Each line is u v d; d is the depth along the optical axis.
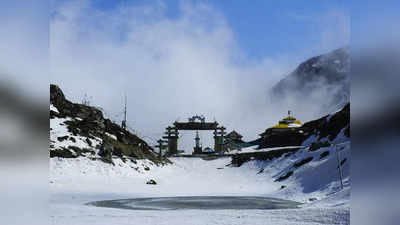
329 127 60.62
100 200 30.92
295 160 53.53
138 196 36.69
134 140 66.62
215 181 55.38
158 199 33.16
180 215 18.50
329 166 39.75
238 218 17.03
